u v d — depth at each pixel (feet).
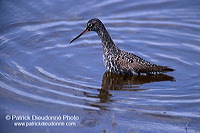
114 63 47.60
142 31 60.23
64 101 39.37
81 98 40.14
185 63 50.44
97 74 46.83
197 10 66.69
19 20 62.23
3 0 68.33
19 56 50.83
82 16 64.44
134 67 47.26
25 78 44.24
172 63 50.52
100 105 38.88
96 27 48.16
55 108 38.11
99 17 64.13
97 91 42.06
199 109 38.52
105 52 48.19
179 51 54.03
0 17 62.69
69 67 48.37
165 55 52.90
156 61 51.08
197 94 41.81
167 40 57.52
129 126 35.45
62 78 44.96
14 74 45.14
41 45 55.01
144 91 42.57
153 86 44.09
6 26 60.34
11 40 55.98
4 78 43.93
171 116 37.19
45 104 38.70
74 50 54.13
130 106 38.88
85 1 69.10
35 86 42.29
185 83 44.86
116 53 47.98
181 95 41.57
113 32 59.88
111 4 68.44
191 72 47.88
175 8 67.67
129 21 63.16
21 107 38.17
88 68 48.47
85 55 52.70
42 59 50.34
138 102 39.83
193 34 59.11
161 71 47.21
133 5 68.28
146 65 47.34
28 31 59.21
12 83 42.80
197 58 51.78
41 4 67.72
